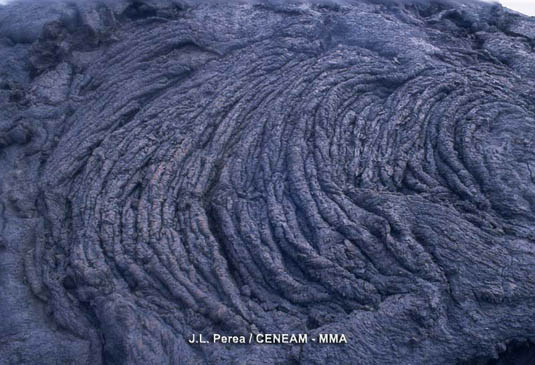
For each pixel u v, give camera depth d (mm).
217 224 5574
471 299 4617
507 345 4406
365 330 4430
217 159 6250
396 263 4938
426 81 7004
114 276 5102
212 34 8055
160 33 8094
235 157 6191
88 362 4586
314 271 4969
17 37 8305
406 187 5883
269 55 7625
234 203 5672
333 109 6582
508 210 5434
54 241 5523
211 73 7395
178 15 8672
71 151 6363
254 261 5152
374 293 4758
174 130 6508
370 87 7043
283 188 5742
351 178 5879
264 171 5957
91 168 6090
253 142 6328
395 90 7008
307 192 5617
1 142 6617
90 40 8094
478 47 8328
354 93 6914
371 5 9125
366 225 5270
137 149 6211
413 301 4582
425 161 6059
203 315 4762
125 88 7203
